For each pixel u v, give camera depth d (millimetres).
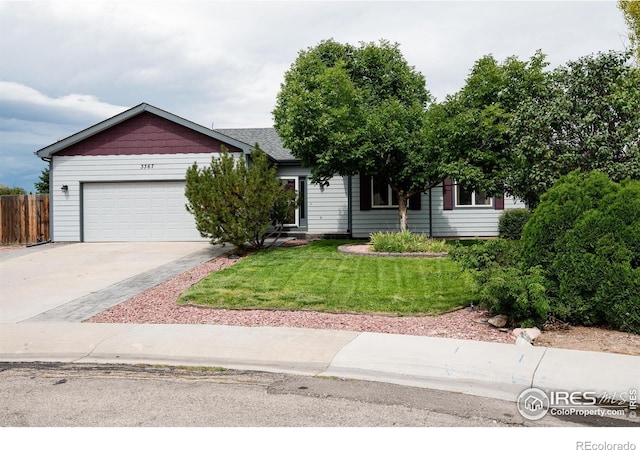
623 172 8312
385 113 14562
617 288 6793
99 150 18312
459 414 4234
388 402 4531
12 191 27281
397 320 7426
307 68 17469
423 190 16188
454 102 14125
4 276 12047
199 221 14062
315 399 4613
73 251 16109
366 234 19359
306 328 7066
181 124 17922
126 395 4777
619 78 8977
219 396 4711
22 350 6379
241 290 9453
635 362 5414
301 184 19984
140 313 8203
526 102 10031
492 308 7250
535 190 9734
